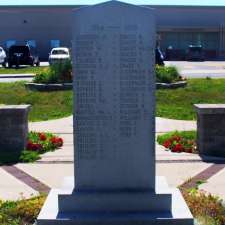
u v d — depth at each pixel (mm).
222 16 60125
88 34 8055
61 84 22875
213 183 10648
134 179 8219
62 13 57938
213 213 8352
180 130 16219
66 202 8062
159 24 59531
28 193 10047
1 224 8078
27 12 57750
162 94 22094
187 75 32219
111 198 8047
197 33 60188
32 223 8227
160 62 34781
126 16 8008
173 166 12016
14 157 12680
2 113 13148
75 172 8227
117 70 8086
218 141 13070
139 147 8180
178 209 8078
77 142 8203
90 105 8148
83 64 8102
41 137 14195
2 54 46156
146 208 8047
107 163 8211
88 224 7770
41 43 58156
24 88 23219
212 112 12977
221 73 34281
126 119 8156
